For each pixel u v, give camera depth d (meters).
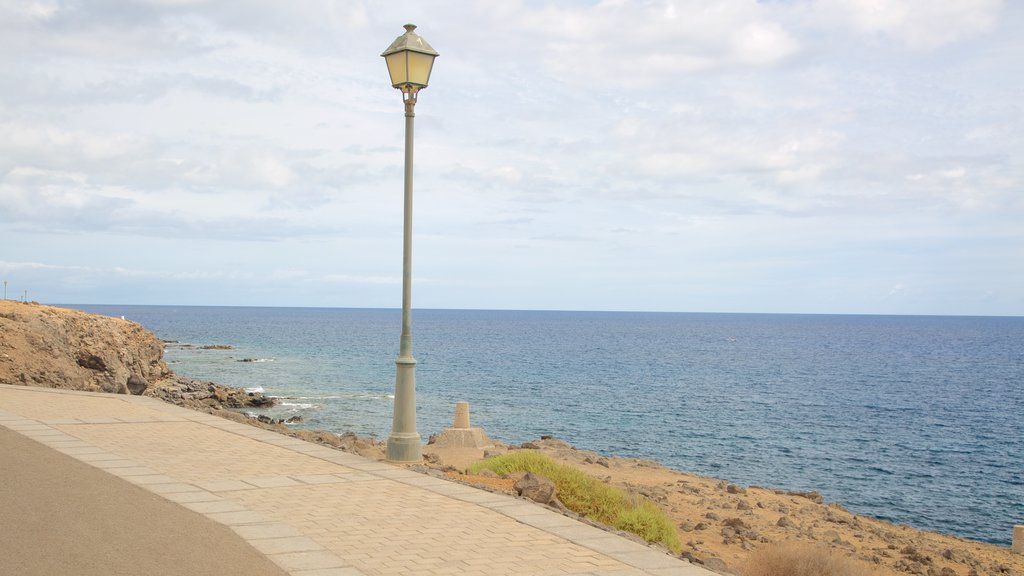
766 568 12.92
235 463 11.36
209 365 86.81
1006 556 21.06
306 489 9.85
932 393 75.19
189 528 7.64
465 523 8.49
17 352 27.45
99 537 7.12
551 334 198.88
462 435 26.11
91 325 35.56
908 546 19.34
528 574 6.78
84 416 15.22
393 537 7.80
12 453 11.09
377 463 11.88
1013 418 59.03
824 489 35.16
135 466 10.66
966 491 35.59
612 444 43.72
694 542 16.28
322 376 75.56
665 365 101.81
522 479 11.48
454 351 121.19
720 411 58.91
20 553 6.53
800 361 115.19
